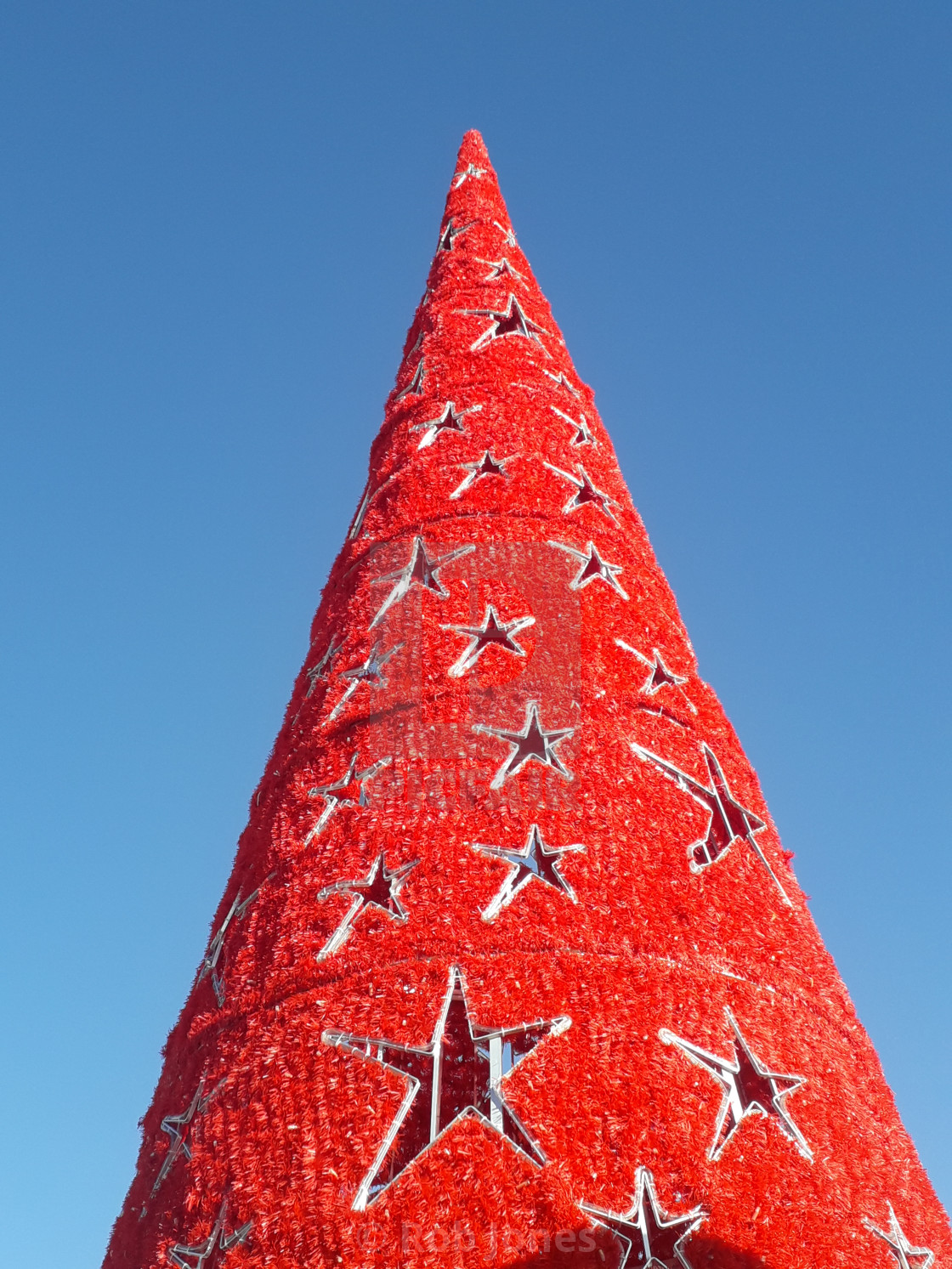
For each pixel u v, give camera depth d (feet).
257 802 64.75
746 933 51.90
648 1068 45.21
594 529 66.54
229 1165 45.96
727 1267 41.63
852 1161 46.75
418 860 51.34
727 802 58.29
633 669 60.49
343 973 48.98
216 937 59.98
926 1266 46.88
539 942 48.24
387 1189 42.96
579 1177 42.50
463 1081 45.68
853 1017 53.98
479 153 98.94
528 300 83.35
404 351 84.58
